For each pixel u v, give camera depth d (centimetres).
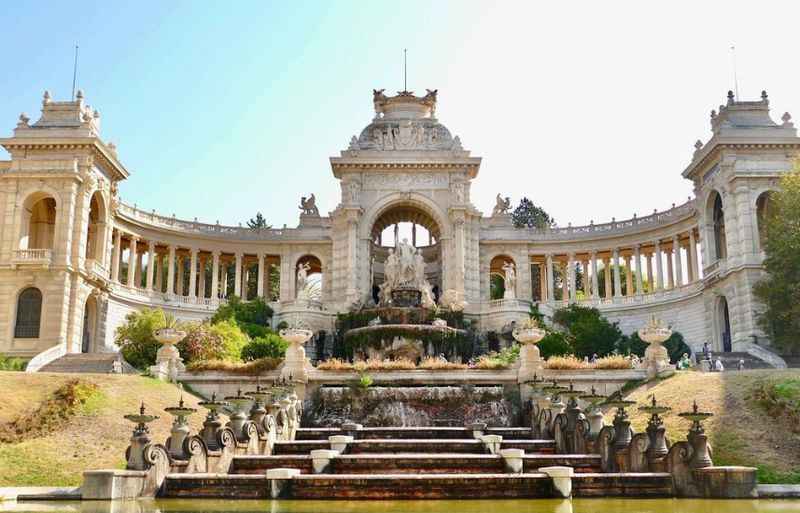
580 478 2117
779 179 6184
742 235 6156
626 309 7925
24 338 5878
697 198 7112
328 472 2455
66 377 3659
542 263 9125
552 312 7519
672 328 7494
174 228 7788
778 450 2641
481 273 8281
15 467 2602
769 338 5812
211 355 4912
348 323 6675
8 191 6144
